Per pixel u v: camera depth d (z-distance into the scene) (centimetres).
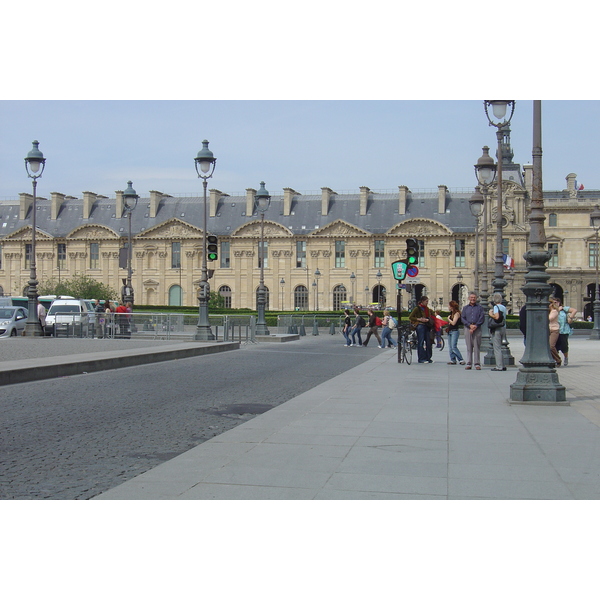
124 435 1174
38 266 11906
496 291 2591
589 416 1328
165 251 11538
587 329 7788
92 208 12100
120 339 4019
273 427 1210
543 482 838
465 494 788
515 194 10300
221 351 3422
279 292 11225
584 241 10506
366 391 1750
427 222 10738
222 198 11812
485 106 2217
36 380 1966
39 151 4094
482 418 1305
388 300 10888
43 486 838
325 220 11256
